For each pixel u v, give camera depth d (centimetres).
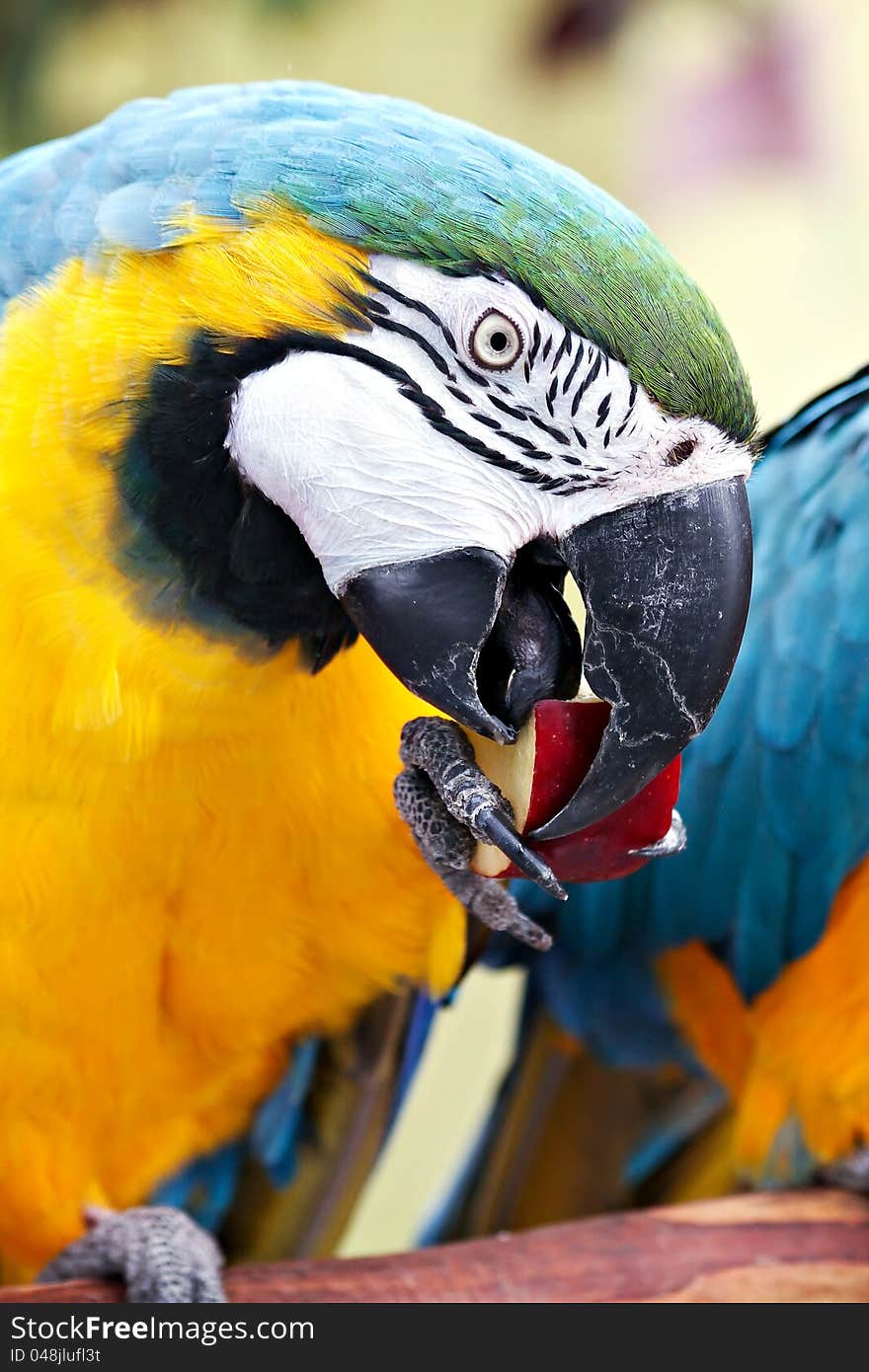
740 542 171
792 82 395
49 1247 233
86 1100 221
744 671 251
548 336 166
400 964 227
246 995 219
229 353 171
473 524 172
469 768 168
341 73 463
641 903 256
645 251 166
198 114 183
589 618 172
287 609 186
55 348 177
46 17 326
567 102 446
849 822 242
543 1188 293
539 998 282
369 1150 253
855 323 545
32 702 185
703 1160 293
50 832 193
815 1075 247
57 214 183
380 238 166
